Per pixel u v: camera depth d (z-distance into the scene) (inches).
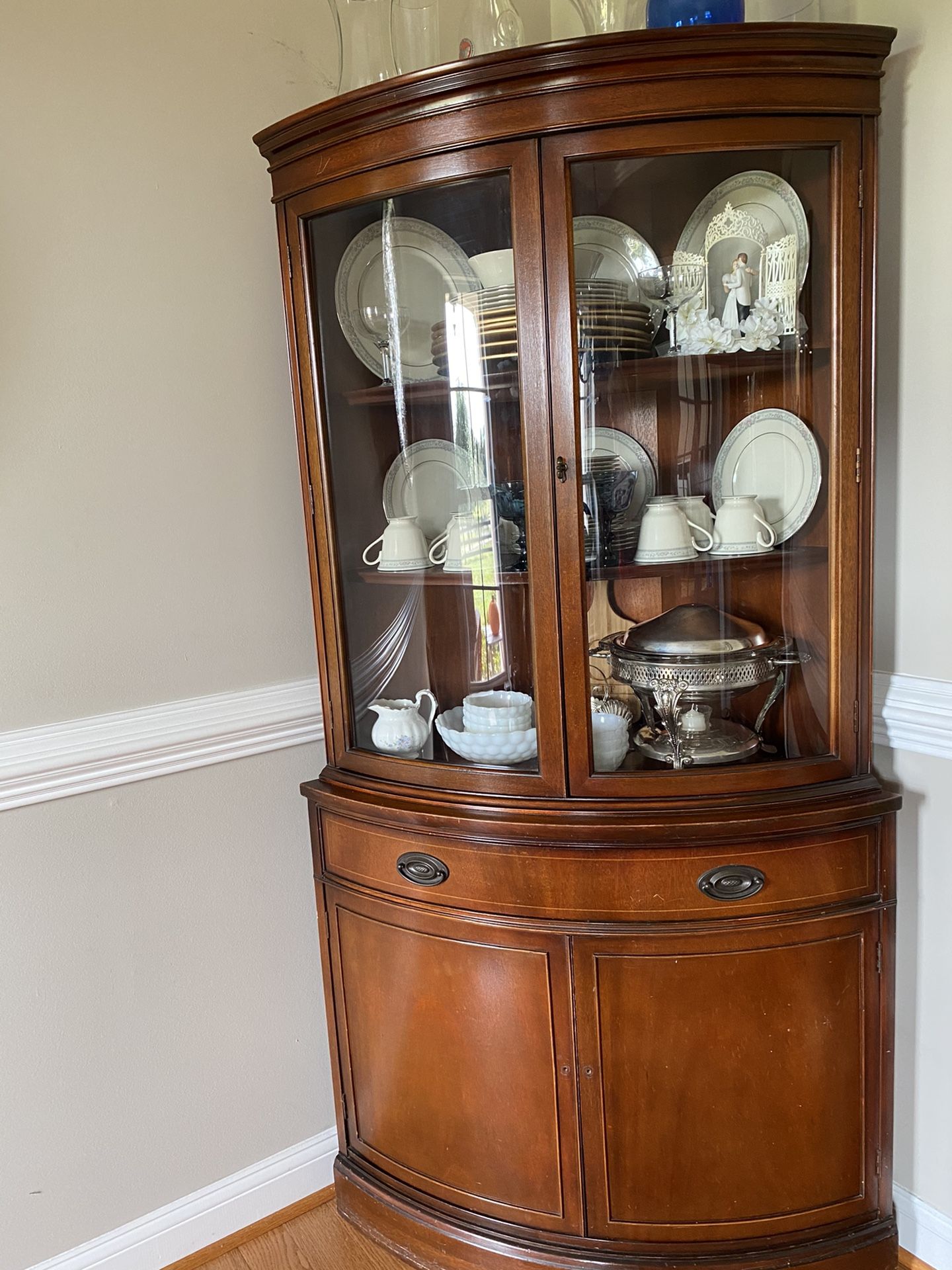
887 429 56.6
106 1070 61.9
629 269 51.0
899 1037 60.5
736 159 48.7
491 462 53.9
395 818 57.7
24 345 54.8
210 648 63.9
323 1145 72.1
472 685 56.9
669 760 54.8
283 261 58.4
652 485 53.5
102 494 58.4
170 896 63.4
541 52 46.4
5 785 55.8
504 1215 60.2
